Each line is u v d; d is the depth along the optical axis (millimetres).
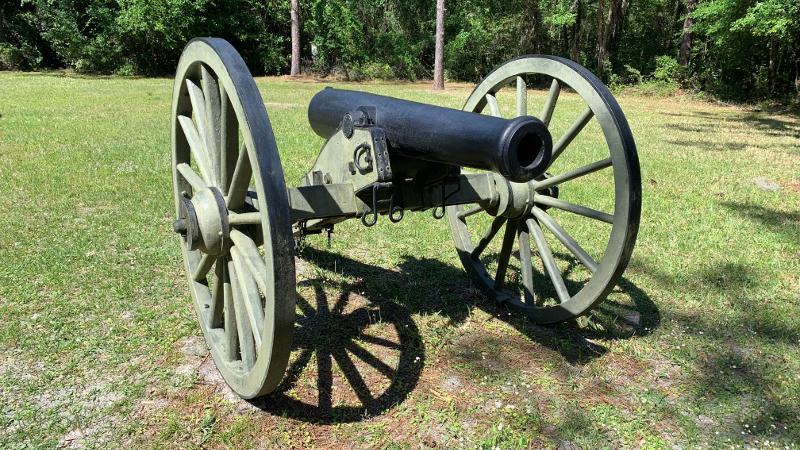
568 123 11891
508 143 1955
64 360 3014
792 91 20047
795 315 3770
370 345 3270
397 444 2500
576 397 2885
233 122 2395
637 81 24453
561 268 4430
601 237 5062
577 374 3080
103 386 2809
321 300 3783
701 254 4758
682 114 16109
